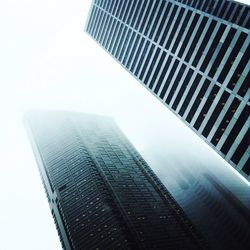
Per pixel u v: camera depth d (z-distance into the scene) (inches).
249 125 1973.4
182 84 2534.5
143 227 5113.2
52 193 5935.0
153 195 6225.4
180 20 2568.9
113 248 4478.3
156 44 2844.5
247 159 1988.2
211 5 2277.3
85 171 5935.0
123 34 3385.8
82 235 4731.8
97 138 7746.1
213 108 2242.9
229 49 2118.6
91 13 4133.9
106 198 5295.3
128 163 7066.9
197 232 5890.8
